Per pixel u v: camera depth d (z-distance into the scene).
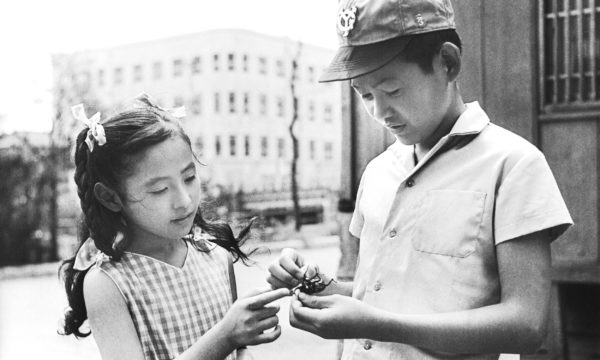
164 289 1.39
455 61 1.31
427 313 1.31
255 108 25.16
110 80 24.03
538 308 1.22
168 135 1.32
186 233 1.35
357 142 3.75
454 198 1.32
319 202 24.95
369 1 1.27
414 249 1.34
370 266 1.43
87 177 1.37
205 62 24.80
